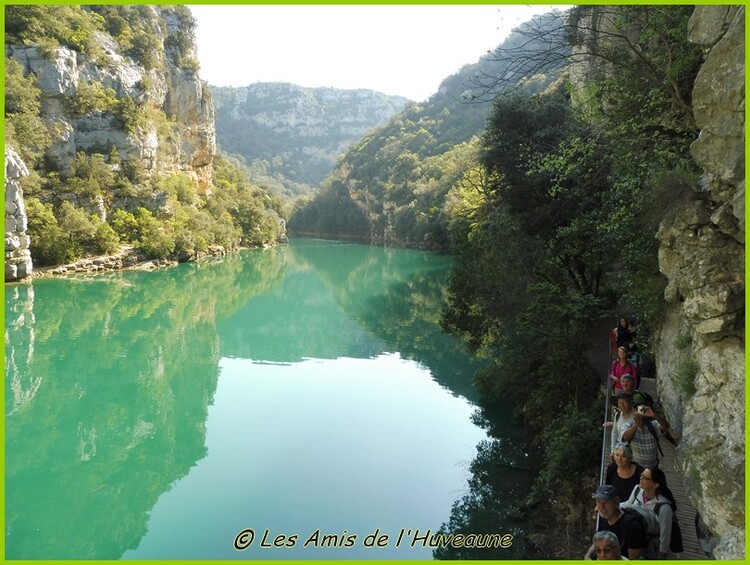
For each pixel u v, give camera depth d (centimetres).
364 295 4788
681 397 815
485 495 1298
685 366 750
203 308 4022
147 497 1331
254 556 1080
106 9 7050
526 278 1711
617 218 1145
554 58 1130
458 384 2194
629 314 1775
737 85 623
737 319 621
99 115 6050
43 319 3300
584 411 1289
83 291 4175
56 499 1343
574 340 1466
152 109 7306
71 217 5019
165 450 1627
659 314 1021
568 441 1211
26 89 5172
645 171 1036
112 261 5328
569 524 1096
